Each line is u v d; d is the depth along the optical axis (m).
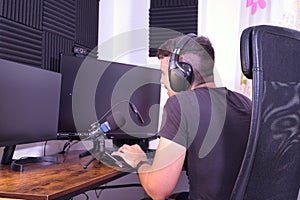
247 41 0.98
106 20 2.57
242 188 1.00
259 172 1.01
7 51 1.63
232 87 2.33
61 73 1.78
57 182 1.12
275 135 1.02
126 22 2.60
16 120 1.37
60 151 2.02
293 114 1.06
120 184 2.36
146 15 2.59
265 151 1.00
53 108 1.63
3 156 1.49
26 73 1.43
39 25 1.87
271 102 0.98
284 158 1.08
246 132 1.11
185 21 2.49
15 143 1.36
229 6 2.38
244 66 0.97
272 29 0.99
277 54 0.99
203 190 1.12
